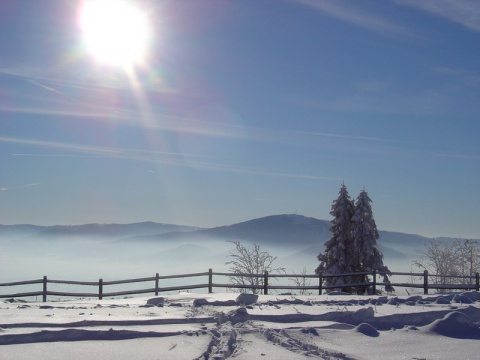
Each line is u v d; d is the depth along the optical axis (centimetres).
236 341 1123
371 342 1146
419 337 1191
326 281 3684
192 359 964
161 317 1363
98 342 1116
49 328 1217
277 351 1034
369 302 1684
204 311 1487
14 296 2269
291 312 1408
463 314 1272
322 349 1035
